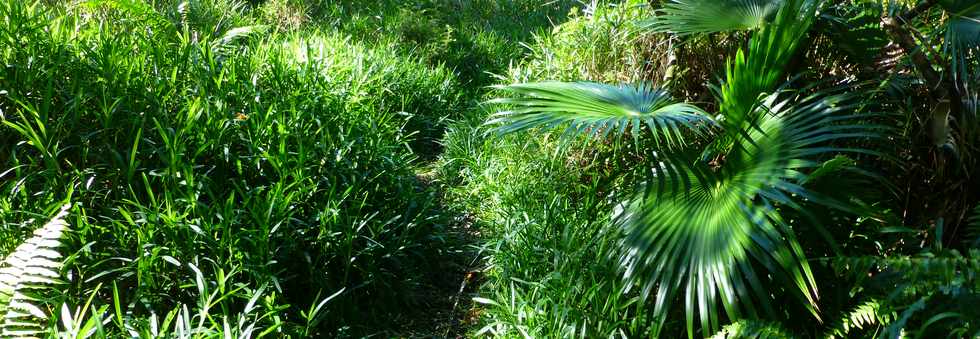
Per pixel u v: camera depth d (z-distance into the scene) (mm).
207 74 4711
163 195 3762
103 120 3832
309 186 4062
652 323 3049
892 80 3324
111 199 3676
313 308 3545
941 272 2480
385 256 4090
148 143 3953
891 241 3080
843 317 2811
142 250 3213
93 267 3223
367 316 3955
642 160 4395
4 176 3639
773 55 2863
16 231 3197
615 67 4945
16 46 4125
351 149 4754
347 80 6223
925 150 3242
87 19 5617
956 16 3297
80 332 2518
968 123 3043
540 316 3389
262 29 7637
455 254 4805
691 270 2836
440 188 5871
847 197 2957
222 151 4105
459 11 12094
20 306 2521
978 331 2441
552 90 3346
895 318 2654
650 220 3072
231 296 3311
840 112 3303
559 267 3793
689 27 3682
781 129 3049
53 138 3748
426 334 3955
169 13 7352
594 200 4211
